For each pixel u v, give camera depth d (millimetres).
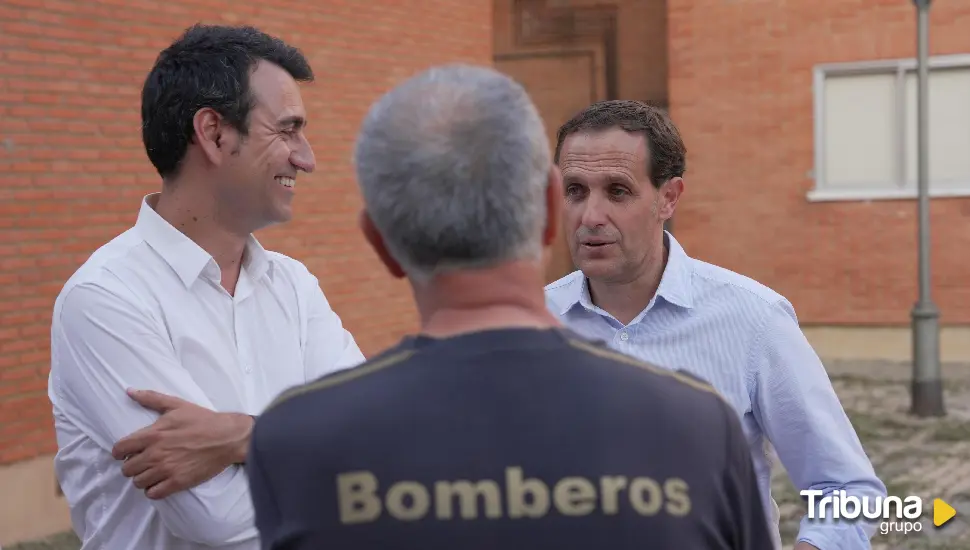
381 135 1417
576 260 2531
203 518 2156
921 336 10102
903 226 12648
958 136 12492
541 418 1364
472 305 1437
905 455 8703
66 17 6828
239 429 2184
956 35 12375
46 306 6730
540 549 1322
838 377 12117
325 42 9109
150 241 2320
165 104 2295
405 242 1422
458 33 10492
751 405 2480
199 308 2334
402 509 1337
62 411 2293
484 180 1387
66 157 6832
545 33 14148
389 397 1385
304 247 8953
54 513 6840
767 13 12906
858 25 12656
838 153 12906
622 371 1418
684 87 13219
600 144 2473
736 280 2529
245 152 2303
